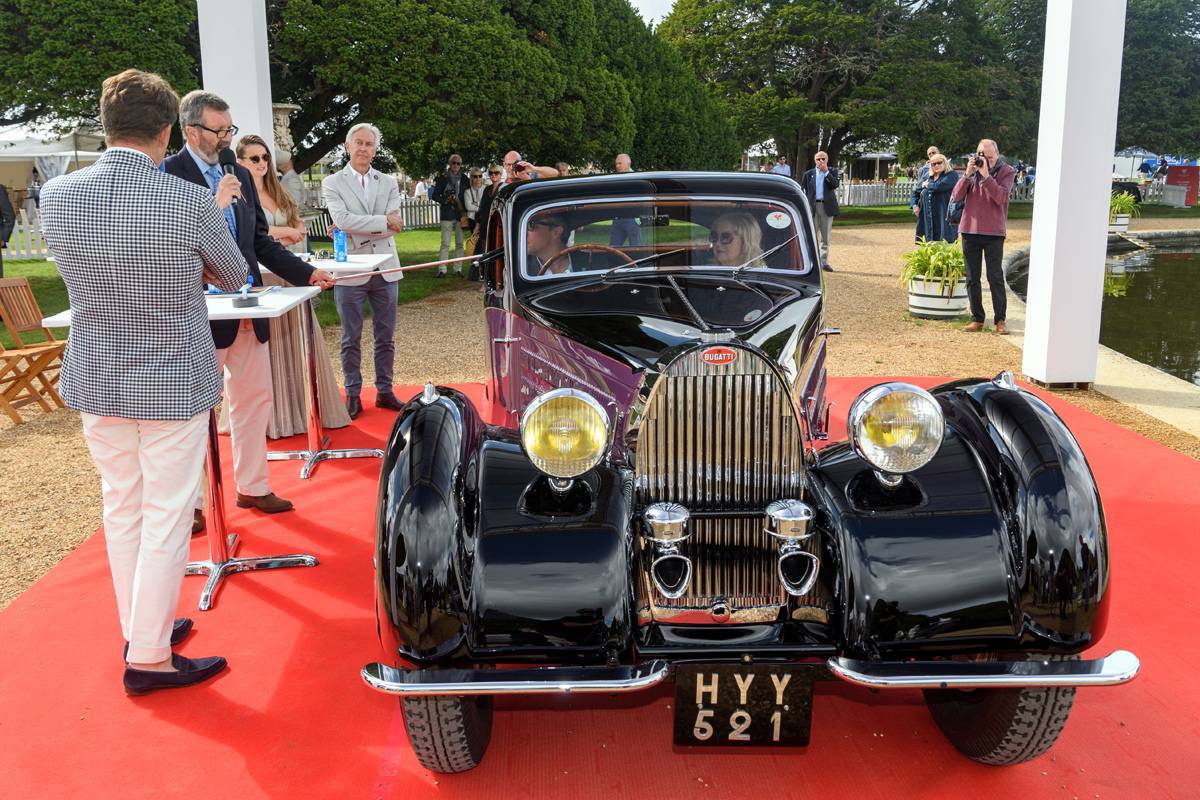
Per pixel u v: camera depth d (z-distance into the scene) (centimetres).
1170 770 250
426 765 243
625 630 217
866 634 217
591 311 320
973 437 245
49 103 1130
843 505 232
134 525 290
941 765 255
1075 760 255
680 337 292
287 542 414
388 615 212
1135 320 1066
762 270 352
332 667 308
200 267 274
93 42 1102
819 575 242
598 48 2061
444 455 231
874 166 5709
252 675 303
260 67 805
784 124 3262
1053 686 199
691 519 254
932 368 747
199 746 264
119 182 257
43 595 361
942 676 200
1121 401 632
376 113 1339
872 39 3212
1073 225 634
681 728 220
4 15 1102
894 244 1908
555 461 221
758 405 248
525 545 219
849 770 253
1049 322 652
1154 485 464
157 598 284
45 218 258
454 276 1445
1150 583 359
